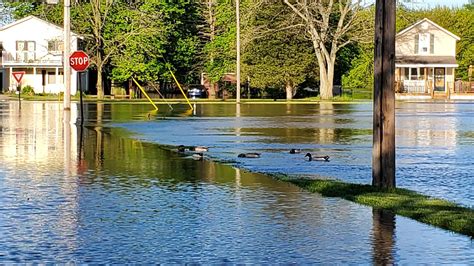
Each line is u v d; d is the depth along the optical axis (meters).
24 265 9.08
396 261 9.31
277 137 29.09
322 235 10.78
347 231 11.05
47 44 88.06
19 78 57.44
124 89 89.19
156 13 81.56
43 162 19.58
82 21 81.62
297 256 9.55
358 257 9.50
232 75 88.69
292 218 12.02
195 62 86.62
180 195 14.24
